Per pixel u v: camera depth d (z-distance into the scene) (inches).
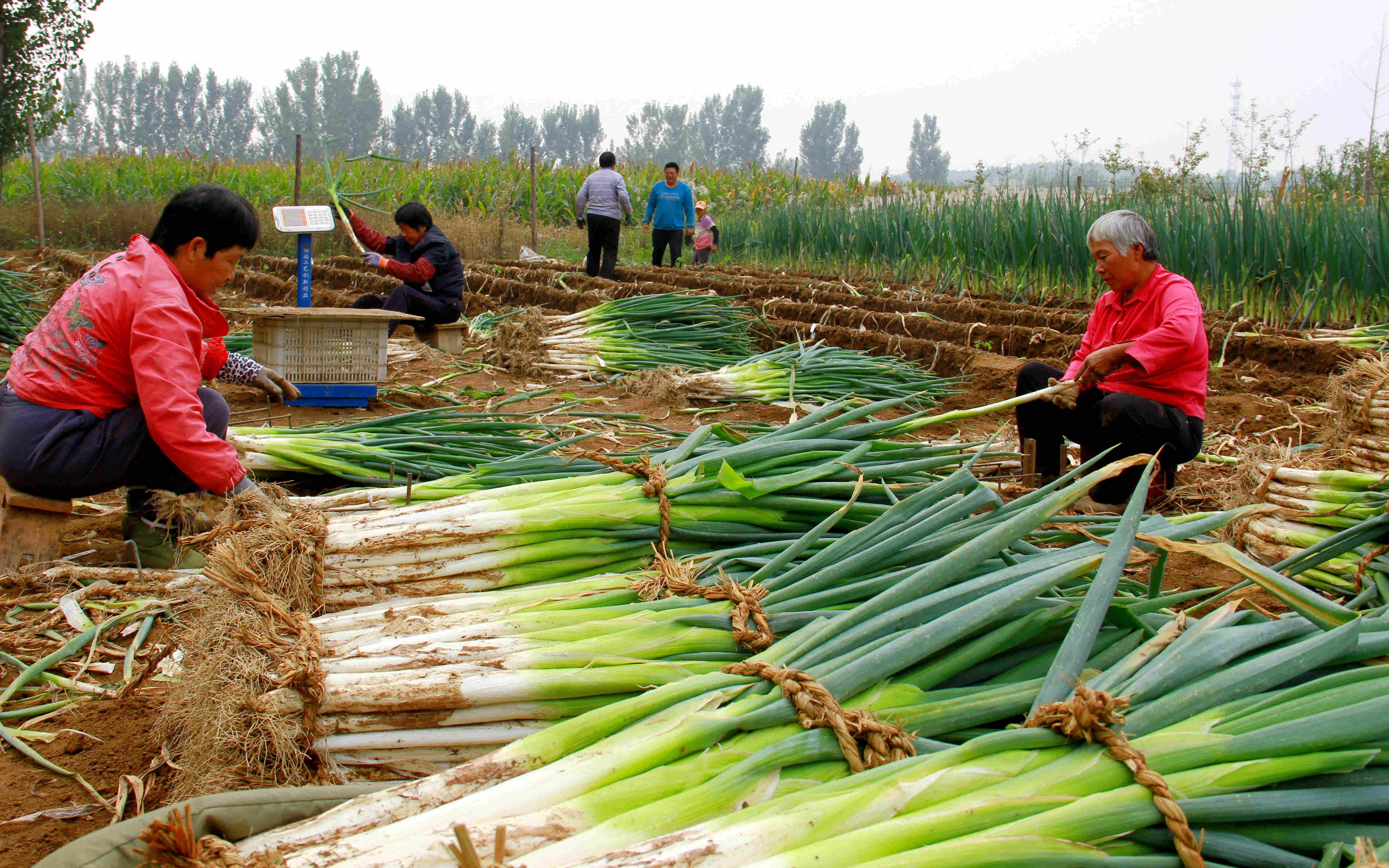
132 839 58.7
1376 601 98.2
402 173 908.0
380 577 94.6
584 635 78.2
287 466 141.3
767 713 64.8
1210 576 129.8
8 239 671.1
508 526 95.3
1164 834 56.8
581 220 484.7
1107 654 73.5
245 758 70.7
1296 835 58.9
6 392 114.3
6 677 97.2
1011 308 364.8
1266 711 61.3
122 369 112.5
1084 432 164.4
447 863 55.2
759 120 4328.3
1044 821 53.8
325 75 4037.9
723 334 313.0
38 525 116.5
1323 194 424.2
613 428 189.6
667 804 57.7
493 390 254.5
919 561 87.6
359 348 210.7
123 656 101.3
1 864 68.1
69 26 727.7
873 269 483.2
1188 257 335.6
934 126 4160.9
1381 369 141.2
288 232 224.2
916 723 67.3
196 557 120.3
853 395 237.0
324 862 55.5
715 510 101.0
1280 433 212.5
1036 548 91.2
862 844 52.1
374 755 73.7
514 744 64.6
